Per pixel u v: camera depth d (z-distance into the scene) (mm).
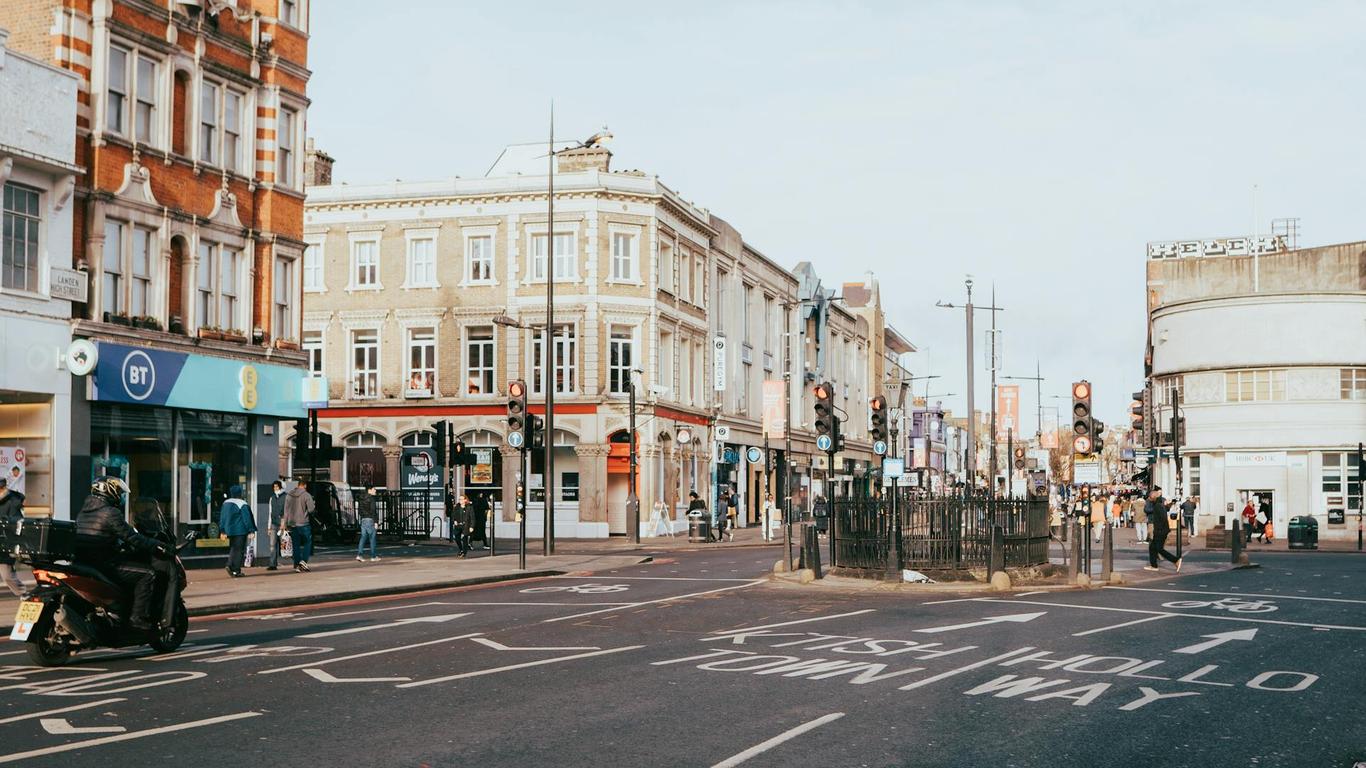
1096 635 15352
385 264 53625
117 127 26531
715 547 43406
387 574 26609
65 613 12180
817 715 9781
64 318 24625
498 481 52406
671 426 54031
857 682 11438
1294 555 38562
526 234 52281
